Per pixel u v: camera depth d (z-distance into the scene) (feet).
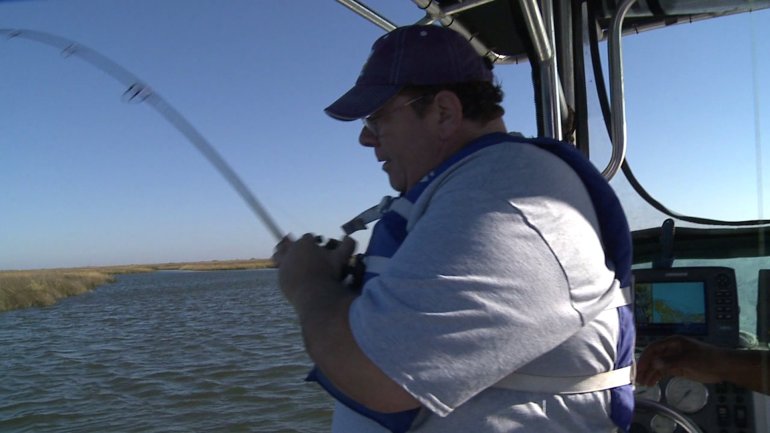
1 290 120.26
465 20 7.59
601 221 3.69
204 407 32.48
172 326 71.97
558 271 3.07
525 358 2.98
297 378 37.32
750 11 4.56
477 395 3.21
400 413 3.33
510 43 8.36
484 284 2.93
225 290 153.89
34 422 31.35
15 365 48.47
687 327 6.36
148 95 4.64
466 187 3.20
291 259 3.75
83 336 67.21
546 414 3.21
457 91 3.77
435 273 3.00
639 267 7.59
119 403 34.68
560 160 3.51
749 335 6.55
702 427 6.02
